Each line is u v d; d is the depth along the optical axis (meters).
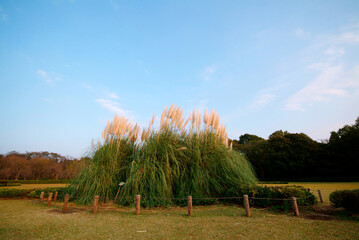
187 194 7.49
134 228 4.52
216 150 8.76
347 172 27.53
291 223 4.82
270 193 6.96
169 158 8.09
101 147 8.72
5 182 23.86
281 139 30.25
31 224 4.88
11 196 9.95
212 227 4.54
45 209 6.88
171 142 8.71
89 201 7.55
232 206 7.21
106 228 4.53
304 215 5.70
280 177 31.03
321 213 5.93
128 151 9.24
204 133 9.15
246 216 5.64
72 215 5.91
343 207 6.02
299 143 29.06
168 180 7.52
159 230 4.35
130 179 7.50
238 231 4.21
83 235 4.04
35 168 39.12
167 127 8.99
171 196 7.44
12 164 38.38
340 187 14.23
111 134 8.86
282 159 29.64
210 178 7.89
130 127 9.64
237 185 7.91
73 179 8.75
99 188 7.73
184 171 7.96
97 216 5.76
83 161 8.74
